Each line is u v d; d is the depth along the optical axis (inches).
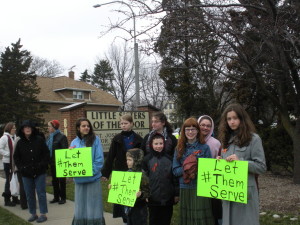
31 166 224.2
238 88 469.1
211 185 130.1
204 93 616.1
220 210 151.3
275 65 312.2
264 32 270.7
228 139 132.7
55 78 1417.3
